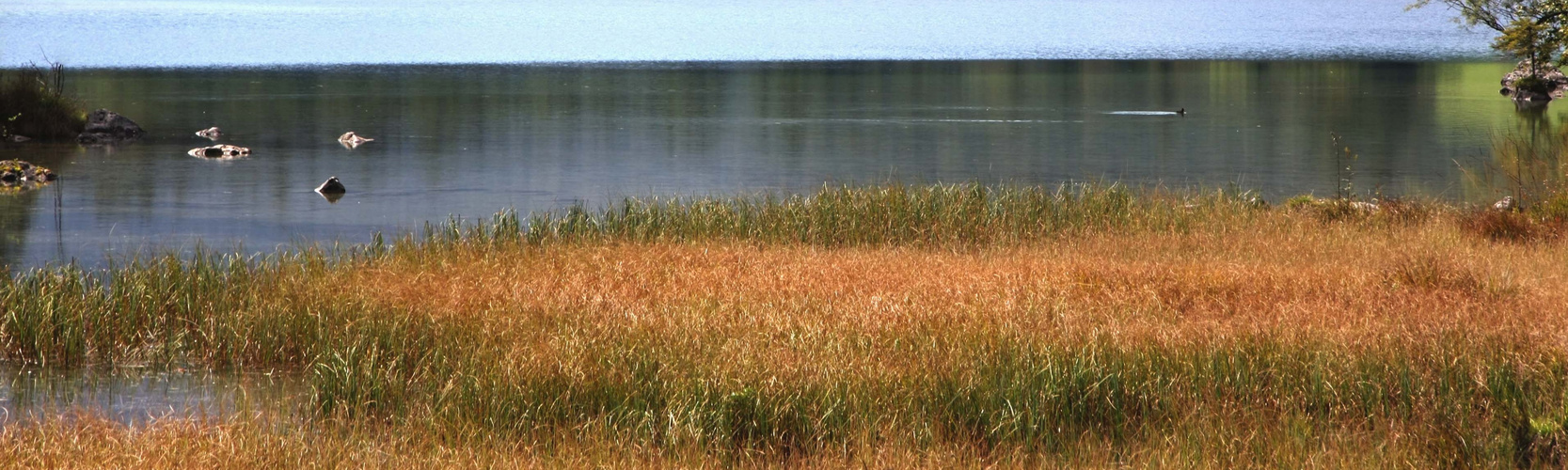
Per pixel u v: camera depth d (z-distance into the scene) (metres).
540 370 26.69
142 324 34.59
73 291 35.91
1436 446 22.61
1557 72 179.12
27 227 60.50
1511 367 25.38
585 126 131.75
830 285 36.62
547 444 23.67
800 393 25.25
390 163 95.00
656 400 25.42
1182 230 49.81
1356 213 52.78
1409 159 102.38
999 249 47.16
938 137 121.81
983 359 26.98
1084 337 28.89
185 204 70.12
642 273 39.03
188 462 21.84
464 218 68.00
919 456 22.84
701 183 86.62
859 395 25.31
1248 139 120.06
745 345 28.77
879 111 157.00
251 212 68.06
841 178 90.31
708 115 149.50
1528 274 37.16
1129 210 54.41
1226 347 27.39
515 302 34.47
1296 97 184.25
